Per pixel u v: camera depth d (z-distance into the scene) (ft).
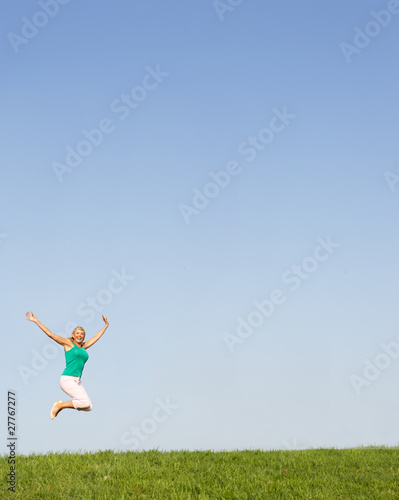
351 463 40.83
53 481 32.86
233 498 31.35
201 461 40.06
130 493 31.71
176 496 30.89
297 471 37.86
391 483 34.91
